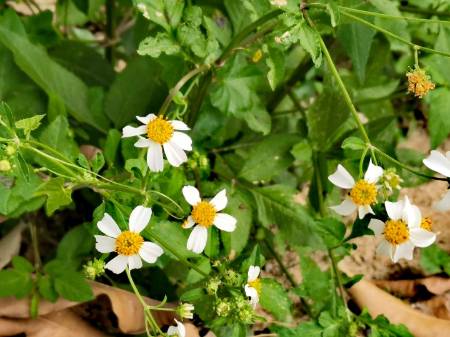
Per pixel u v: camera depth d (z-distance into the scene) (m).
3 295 0.26
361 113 0.38
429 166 0.21
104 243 0.21
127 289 0.29
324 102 0.28
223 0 0.28
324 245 0.26
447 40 0.27
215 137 0.29
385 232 0.22
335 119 0.28
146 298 0.28
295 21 0.21
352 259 0.34
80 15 0.38
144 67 0.29
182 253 0.23
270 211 0.27
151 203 0.23
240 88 0.26
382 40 0.31
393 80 0.35
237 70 0.26
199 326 0.28
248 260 0.23
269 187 0.27
